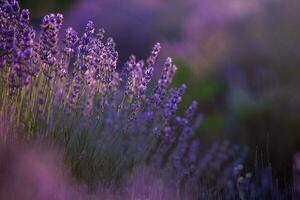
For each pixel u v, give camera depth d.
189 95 6.18
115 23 9.12
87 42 3.37
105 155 3.54
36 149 3.04
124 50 8.88
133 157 3.91
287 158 4.91
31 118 3.18
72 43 3.37
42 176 2.90
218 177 4.75
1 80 3.16
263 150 5.05
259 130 5.36
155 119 3.98
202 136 5.62
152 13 9.38
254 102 5.64
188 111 4.24
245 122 5.48
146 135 4.22
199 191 3.92
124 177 3.56
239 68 6.66
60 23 3.24
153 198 3.41
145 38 8.93
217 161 4.95
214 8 7.82
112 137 3.73
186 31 8.32
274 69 6.40
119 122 3.74
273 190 4.15
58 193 2.90
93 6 9.66
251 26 7.10
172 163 4.33
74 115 3.33
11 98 3.15
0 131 3.04
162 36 8.74
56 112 3.36
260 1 7.30
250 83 6.38
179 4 9.39
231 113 5.75
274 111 5.41
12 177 2.83
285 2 6.95
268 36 6.82
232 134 5.54
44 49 3.19
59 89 3.41
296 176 4.50
